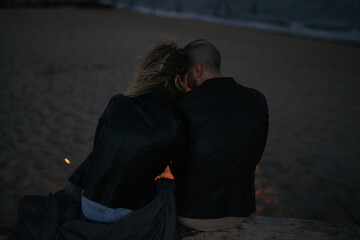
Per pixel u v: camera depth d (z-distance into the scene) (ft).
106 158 4.58
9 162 11.12
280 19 75.97
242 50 38.45
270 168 12.67
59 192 5.92
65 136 13.69
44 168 10.97
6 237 5.49
